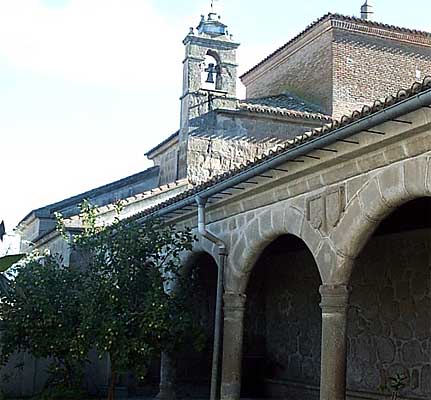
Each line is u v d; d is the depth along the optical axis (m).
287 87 18.19
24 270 10.99
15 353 12.77
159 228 10.68
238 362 9.26
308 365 12.47
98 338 9.47
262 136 15.72
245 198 8.96
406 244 10.02
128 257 9.91
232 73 15.80
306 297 12.76
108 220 14.44
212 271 13.45
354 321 10.95
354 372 10.82
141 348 9.27
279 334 13.52
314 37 17.16
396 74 16.98
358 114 6.20
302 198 7.81
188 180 15.15
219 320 9.40
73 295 10.73
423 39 17.25
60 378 12.13
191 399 12.93
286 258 13.55
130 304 9.75
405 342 9.84
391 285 10.23
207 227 10.14
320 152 7.06
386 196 6.39
